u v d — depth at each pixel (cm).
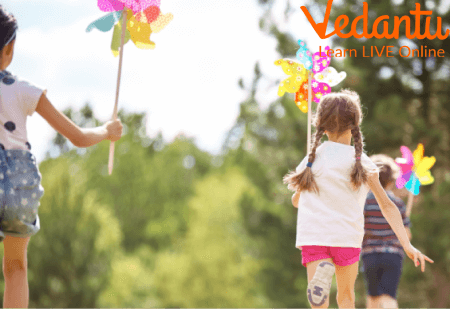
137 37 431
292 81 479
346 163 336
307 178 336
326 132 354
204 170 5722
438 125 1633
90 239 2512
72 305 2370
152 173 5116
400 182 508
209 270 3475
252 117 1969
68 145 4856
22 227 283
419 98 1614
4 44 293
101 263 2577
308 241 329
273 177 1952
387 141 1519
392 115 1512
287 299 2611
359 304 1716
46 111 302
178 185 5288
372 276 475
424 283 1639
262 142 1948
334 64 1518
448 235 1472
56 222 2441
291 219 2267
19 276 298
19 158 283
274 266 2598
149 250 4628
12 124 284
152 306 3466
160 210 4922
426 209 1526
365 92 1547
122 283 3247
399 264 474
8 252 294
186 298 3516
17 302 296
